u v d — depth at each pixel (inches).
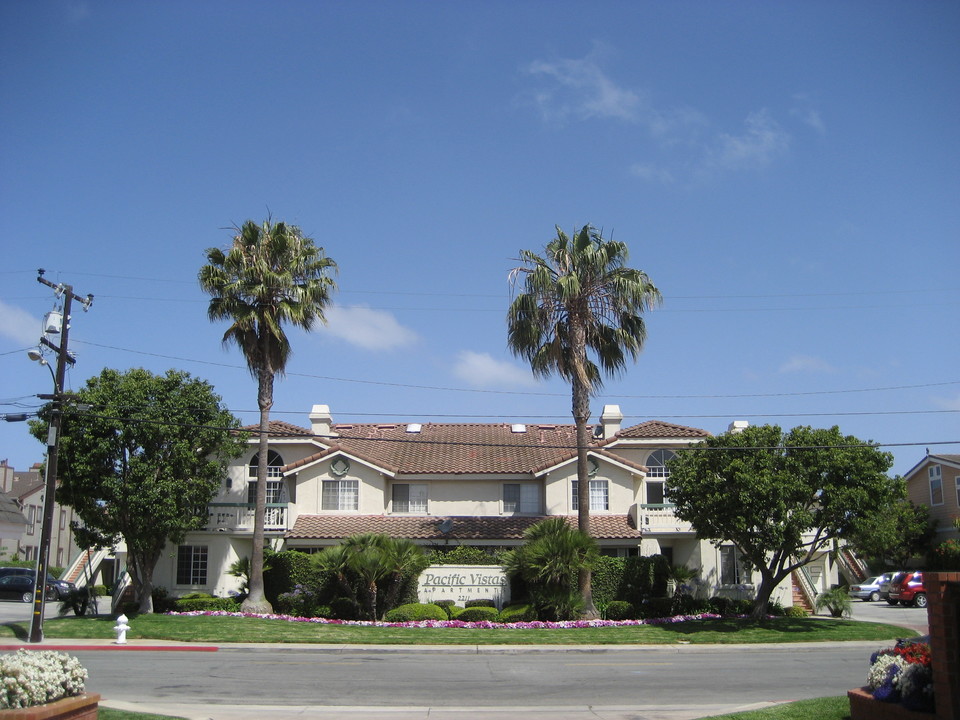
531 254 1288.1
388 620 1204.5
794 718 537.6
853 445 1126.4
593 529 1438.2
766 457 1142.3
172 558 1445.6
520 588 1323.8
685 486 1175.0
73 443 1173.1
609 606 1254.9
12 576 1684.3
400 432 1742.1
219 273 1282.0
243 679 765.3
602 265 1266.0
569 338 1269.7
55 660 476.4
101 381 1220.5
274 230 1327.5
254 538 1284.4
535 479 1539.1
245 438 1305.4
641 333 1294.3
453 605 1289.4
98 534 1239.5
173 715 594.9
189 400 1213.1
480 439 1694.1
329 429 1660.9
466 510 1536.7
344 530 1444.4
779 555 1204.5
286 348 1318.9
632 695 706.8
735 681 775.1
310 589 1294.3
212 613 1253.7
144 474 1168.8
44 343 1029.8
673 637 1085.8
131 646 978.7
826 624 1210.0
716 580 1453.0
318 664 870.4
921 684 455.2
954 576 425.7
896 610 1595.7
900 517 1888.5
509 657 953.5
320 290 1306.6
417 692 715.4
